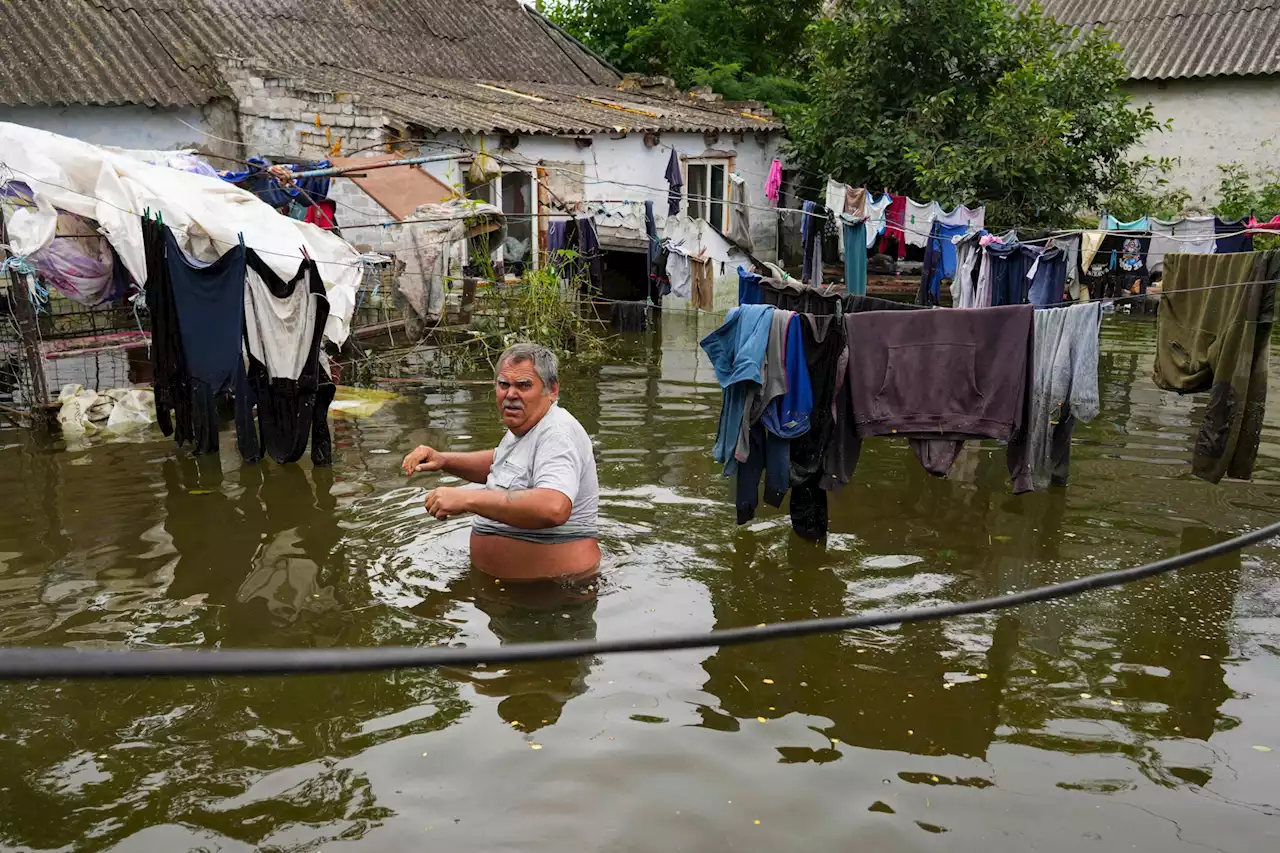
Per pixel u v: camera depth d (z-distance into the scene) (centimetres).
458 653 135
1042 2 2231
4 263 845
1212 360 639
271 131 1515
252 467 777
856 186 1808
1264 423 925
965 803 367
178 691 439
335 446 847
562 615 506
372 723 414
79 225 884
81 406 914
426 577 552
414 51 1877
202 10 1658
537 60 2077
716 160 1891
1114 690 451
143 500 696
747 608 523
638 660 470
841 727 418
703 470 769
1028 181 1602
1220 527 650
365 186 1267
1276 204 1788
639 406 1002
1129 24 2091
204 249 899
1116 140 1675
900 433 580
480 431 904
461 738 403
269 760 388
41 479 747
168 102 1438
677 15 2322
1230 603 540
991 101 1650
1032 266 998
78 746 397
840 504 695
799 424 582
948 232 1332
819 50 1881
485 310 1288
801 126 1872
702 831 348
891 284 1502
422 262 1101
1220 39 1972
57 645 474
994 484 740
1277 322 1434
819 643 489
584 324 1366
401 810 357
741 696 440
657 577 558
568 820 352
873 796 370
